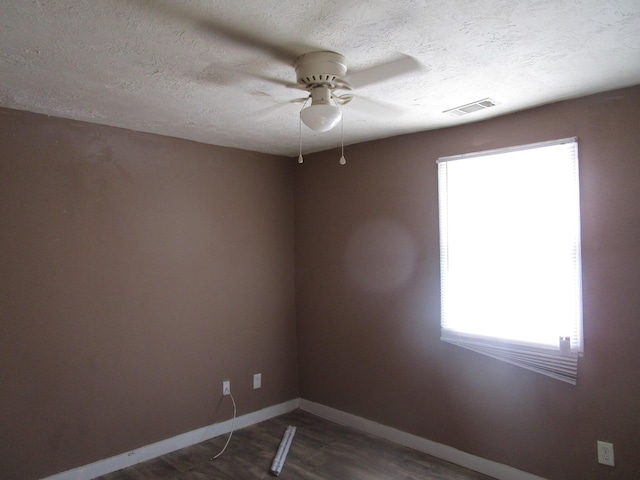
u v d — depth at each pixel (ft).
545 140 8.34
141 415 9.83
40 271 8.53
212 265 11.21
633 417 7.47
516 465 8.80
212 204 11.26
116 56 5.90
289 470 9.39
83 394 9.01
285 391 12.85
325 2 4.64
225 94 7.43
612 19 5.06
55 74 6.51
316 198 12.60
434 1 4.63
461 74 6.72
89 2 4.56
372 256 11.25
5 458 8.08
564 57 6.14
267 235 12.51
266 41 5.51
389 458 9.95
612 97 7.60
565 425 8.19
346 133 10.41
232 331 11.60
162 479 9.03
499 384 9.05
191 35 5.33
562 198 8.18
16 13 4.76
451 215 9.73
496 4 4.70
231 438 11.03
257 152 12.35
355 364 11.66
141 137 9.98
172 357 10.39
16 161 8.29
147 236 10.03
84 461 8.98
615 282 7.63
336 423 12.00
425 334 10.24
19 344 8.26
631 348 7.49
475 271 9.35
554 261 8.28
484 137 9.22
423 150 10.23
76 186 9.01
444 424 9.91
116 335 9.50
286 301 12.99
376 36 5.43
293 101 7.48
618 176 7.57
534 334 8.52
